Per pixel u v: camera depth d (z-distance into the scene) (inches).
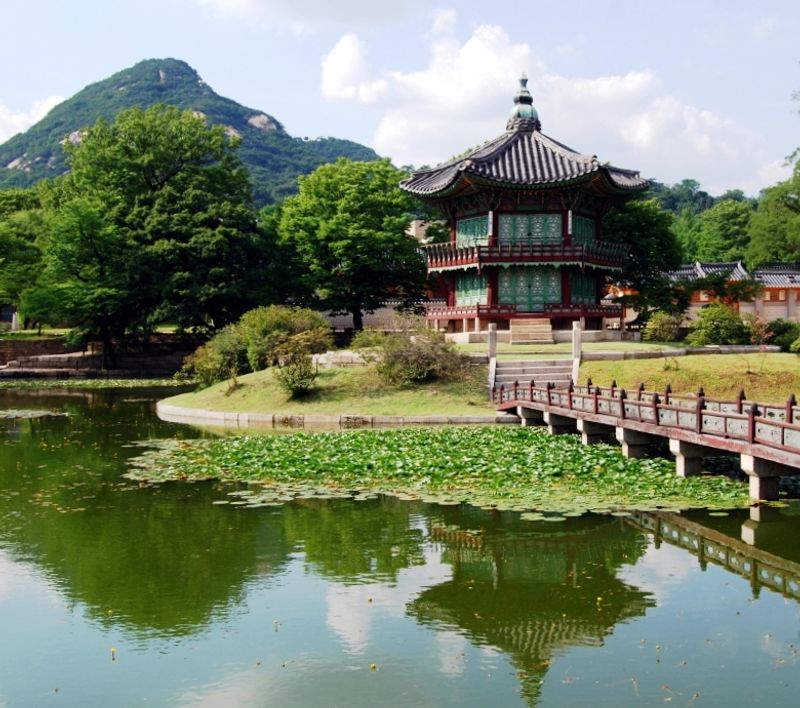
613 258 2175.2
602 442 1074.1
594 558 632.4
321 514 772.6
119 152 2827.3
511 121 2292.1
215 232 2623.0
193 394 1782.7
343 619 517.3
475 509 780.0
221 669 449.4
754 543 660.7
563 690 418.6
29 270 2778.1
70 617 527.8
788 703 401.7
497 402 1395.2
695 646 470.0
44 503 837.2
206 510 796.6
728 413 798.5
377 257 2657.5
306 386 1537.9
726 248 4584.2
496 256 2057.1
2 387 2354.8
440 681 430.9
